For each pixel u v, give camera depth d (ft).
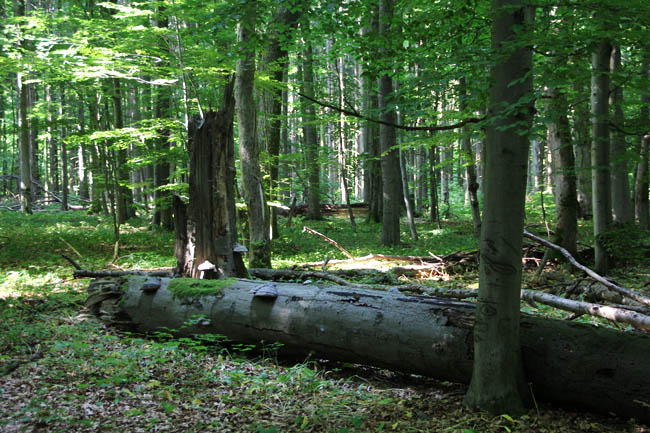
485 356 12.82
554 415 12.84
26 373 13.80
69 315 20.74
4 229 54.49
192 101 43.11
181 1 36.19
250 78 32.01
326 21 16.70
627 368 12.12
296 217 80.94
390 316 15.21
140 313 19.39
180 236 22.66
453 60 13.53
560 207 36.01
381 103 45.88
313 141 73.72
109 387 13.29
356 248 47.03
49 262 33.94
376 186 75.25
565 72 15.17
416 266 34.60
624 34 15.28
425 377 16.56
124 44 37.27
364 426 12.11
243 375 15.26
